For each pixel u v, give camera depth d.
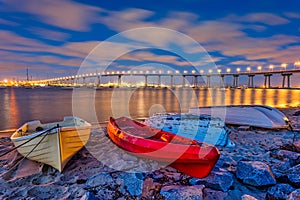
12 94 53.81
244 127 10.12
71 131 5.88
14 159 6.36
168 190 4.43
